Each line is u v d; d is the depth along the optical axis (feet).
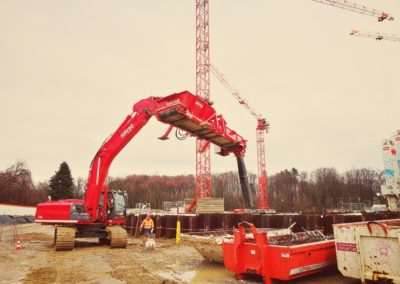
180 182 430.20
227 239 31.22
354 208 198.29
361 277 22.04
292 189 365.81
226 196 324.19
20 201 256.32
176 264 35.81
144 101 44.39
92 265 36.04
